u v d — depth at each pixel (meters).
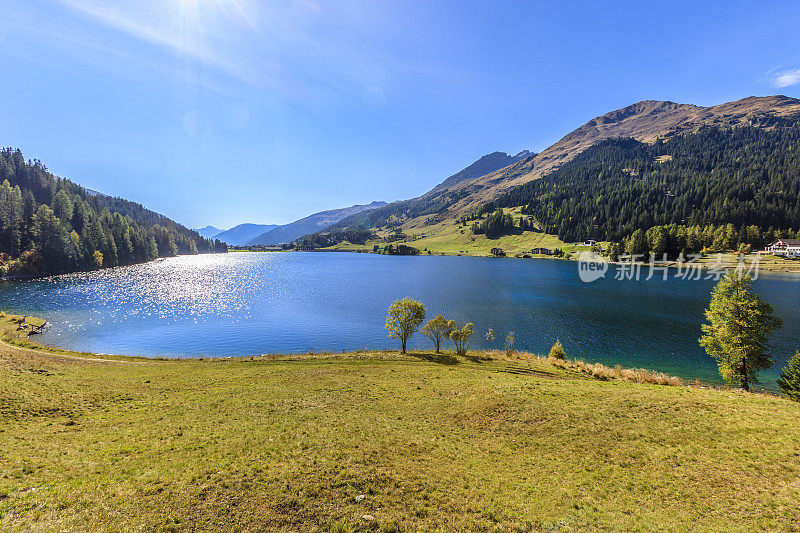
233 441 20.14
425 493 16.00
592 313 92.81
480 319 87.31
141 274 169.50
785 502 14.53
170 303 104.00
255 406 27.48
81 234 180.25
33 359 37.91
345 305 105.56
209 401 28.83
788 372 39.25
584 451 20.88
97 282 137.75
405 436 22.84
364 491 15.53
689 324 82.38
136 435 21.02
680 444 20.44
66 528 11.73
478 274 174.25
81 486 14.52
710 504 15.18
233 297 117.00
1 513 12.22
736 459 18.20
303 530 12.62
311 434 21.73
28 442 18.98
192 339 71.38
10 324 67.88
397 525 13.51
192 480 15.39
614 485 17.36
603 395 29.17
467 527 13.80
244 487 14.98
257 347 67.06
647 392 29.33
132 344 66.50
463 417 27.33
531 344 69.25
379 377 39.59
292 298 115.81
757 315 40.94
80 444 19.28
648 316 89.62
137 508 13.16
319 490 15.16
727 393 28.94
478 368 45.88
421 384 36.94
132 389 31.70
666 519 14.43
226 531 12.27
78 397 27.69
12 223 150.00
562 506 15.55
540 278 158.12
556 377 42.62
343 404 29.30
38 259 146.62
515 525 14.02
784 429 20.41
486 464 19.72
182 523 12.52
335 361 47.94
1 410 22.81
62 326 74.56
